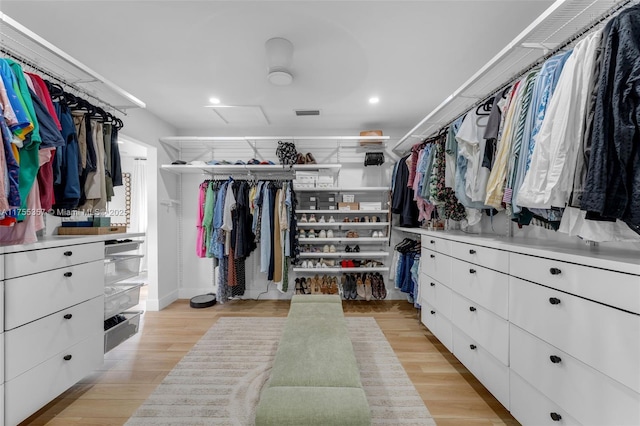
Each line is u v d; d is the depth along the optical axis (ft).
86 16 4.94
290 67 6.28
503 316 4.48
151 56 6.27
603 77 2.81
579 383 3.16
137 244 7.01
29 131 3.92
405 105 9.08
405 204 9.41
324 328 4.80
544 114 3.67
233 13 4.92
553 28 4.94
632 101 2.61
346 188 10.52
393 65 6.65
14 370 3.97
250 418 4.64
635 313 2.62
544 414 3.67
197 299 10.84
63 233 6.06
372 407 4.89
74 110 5.50
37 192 4.37
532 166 3.58
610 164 2.77
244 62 6.55
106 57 6.30
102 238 5.69
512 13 4.88
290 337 4.44
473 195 5.36
